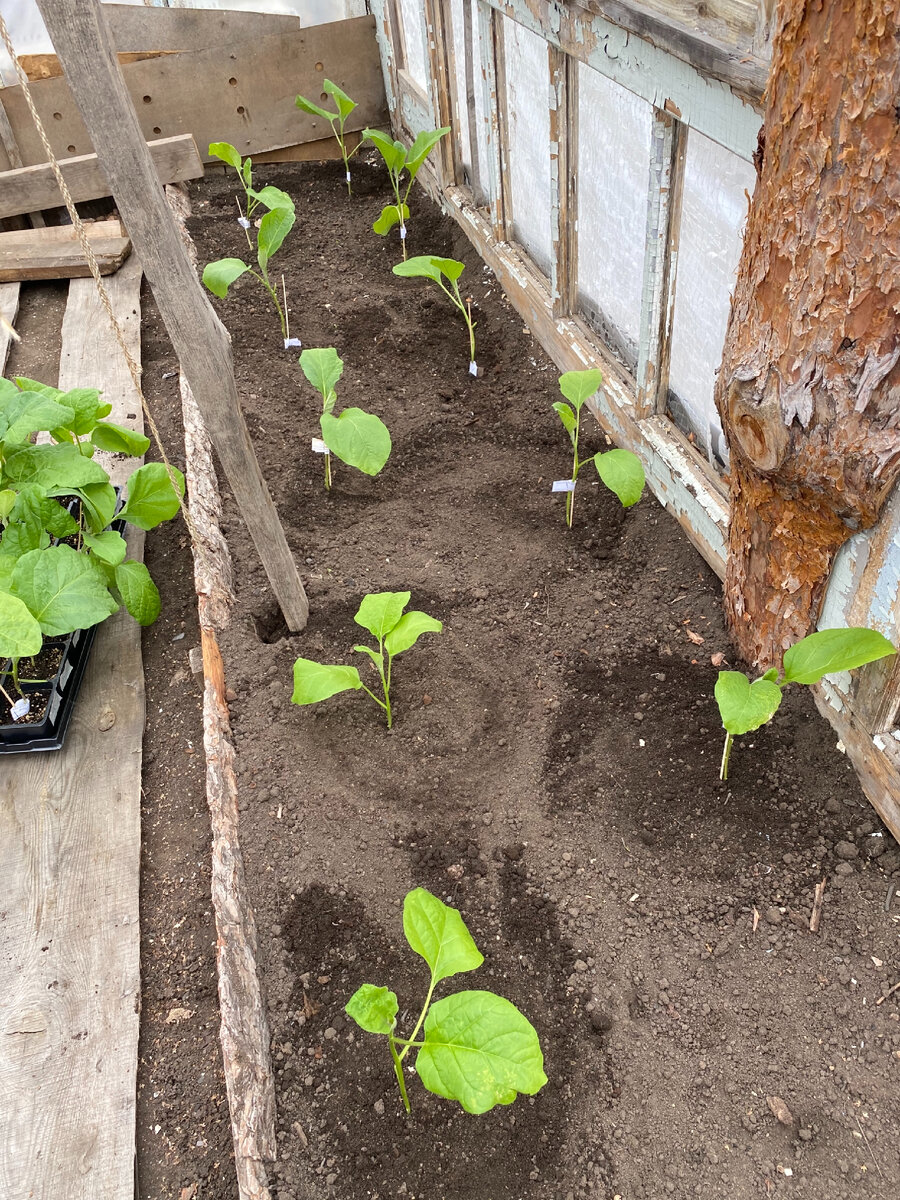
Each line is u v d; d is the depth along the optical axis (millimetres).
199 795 2383
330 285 4340
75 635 2689
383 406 3502
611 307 3057
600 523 2854
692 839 1996
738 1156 1561
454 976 1836
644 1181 1547
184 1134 1794
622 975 1806
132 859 2242
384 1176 1596
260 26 5328
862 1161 1538
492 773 2191
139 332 4184
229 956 1815
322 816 2145
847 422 1568
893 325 1425
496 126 3533
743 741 2145
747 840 1980
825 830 1979
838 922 1839
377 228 4293
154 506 2764
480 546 2842
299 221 4965
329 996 1841
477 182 4207
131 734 2539
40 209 5047
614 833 2029
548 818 2082
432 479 3150
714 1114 1611
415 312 4055
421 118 4883
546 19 2639
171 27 5207
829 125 1354
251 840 2115
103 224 4859
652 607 2541
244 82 5262
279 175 5504
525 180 3504
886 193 1318
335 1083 1721
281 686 2445
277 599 2574
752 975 1779
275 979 1879
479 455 3227
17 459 2650
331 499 3105
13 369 4102
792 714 2166
